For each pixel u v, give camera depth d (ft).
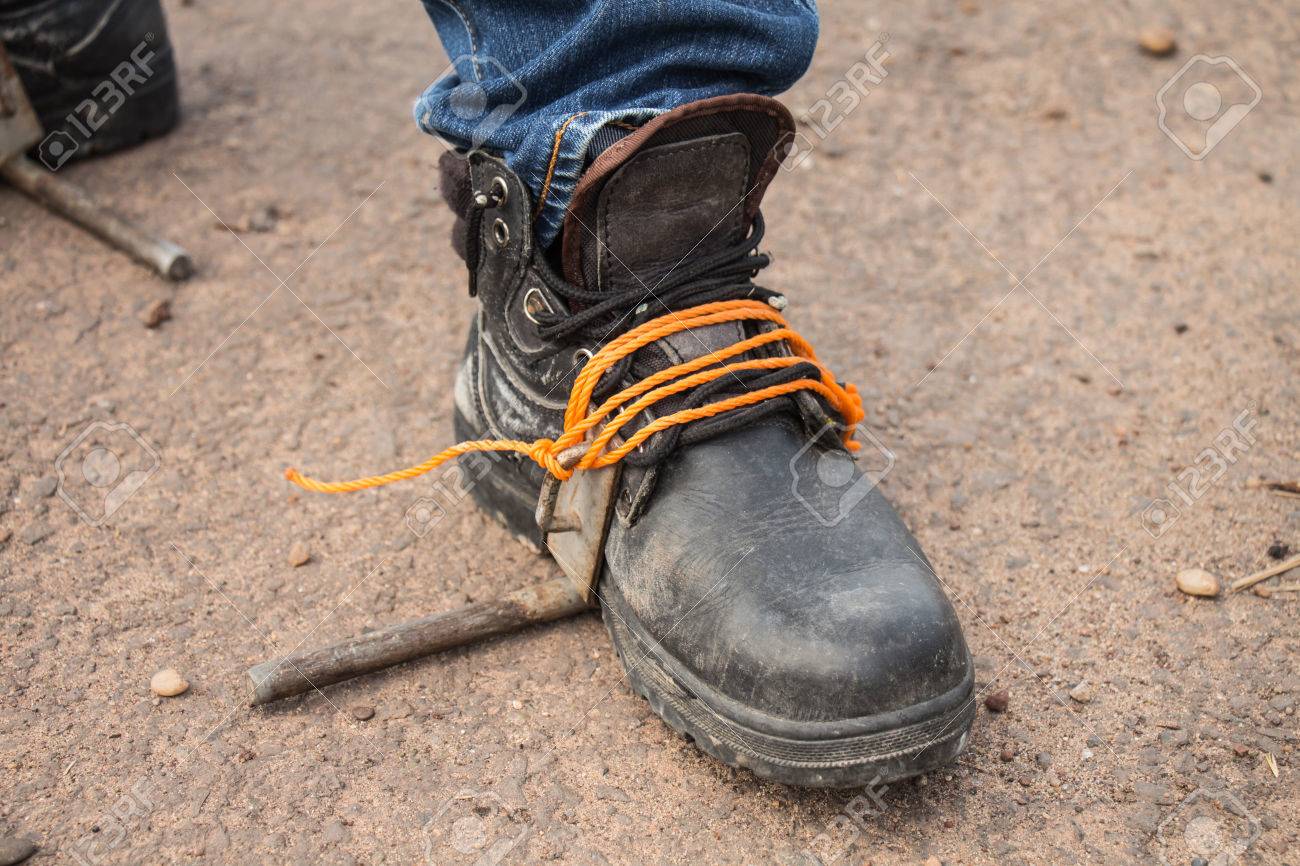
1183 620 5.11
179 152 8.02
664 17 4.45
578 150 4.30
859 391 6.38
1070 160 8.19
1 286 6.79
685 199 4.52
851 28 9.53
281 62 9.13
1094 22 9.62
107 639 4.91
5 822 4.17
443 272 7.23
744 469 4.41
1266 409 6.24
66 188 7.16
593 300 4.54
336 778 4.38
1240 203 7.77
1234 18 9.61
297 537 5.47
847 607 4.08
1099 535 5.56
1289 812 4.29
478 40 4.80
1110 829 4.25
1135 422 6.21
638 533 4.50
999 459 5.99
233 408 6.17
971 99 8.80
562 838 4.19
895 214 7.72
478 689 4.76
